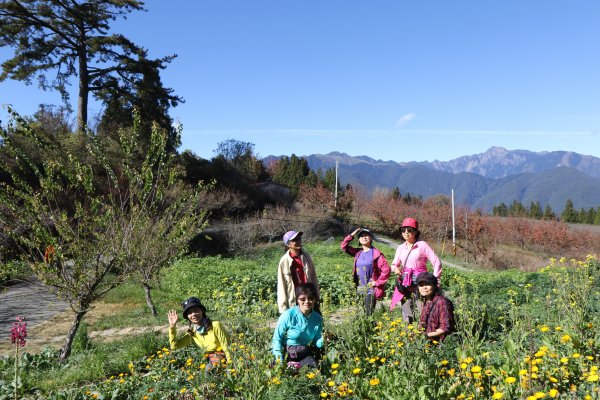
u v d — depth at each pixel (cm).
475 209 5991
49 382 682
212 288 1523
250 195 4350
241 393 428
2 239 874
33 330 1122
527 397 323
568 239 5528
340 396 382
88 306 842
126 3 2947
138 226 881
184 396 493
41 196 815
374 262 672
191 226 1102
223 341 544
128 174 911
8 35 2805
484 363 414
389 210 5578
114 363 738
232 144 5312
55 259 794
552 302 706
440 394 359
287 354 505
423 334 459
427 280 518
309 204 5450
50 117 2925
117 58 3095
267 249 3219
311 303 491
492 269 3166
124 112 3166
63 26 2966
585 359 393
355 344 489
